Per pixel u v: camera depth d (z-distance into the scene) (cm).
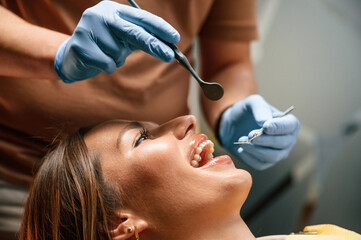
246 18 165
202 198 106
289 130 134
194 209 106
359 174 278
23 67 112
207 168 110
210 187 106
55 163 118
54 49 109
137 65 139
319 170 273
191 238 108
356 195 275
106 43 104
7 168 142
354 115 290
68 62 104
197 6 145
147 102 146
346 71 303
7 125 140
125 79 138
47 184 117
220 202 106
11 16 118
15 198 144
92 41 103
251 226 264
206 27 167
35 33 112
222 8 162
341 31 307
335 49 305
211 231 108
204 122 261
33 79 129
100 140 116
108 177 111
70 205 113
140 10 106
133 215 109
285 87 303
